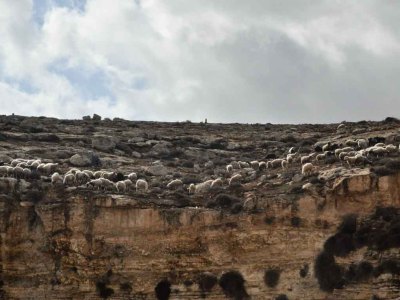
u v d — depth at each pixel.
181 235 54.50
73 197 55.88
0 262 54.31
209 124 101.19
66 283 54.06
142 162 76.62
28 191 56.88
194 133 92.50
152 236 54.66
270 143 86.31
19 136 80.56
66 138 82.69
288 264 52.81
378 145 65.62
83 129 89.25
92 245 54.53
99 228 54.81
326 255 52.41
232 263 53.69
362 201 54.06
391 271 50.38
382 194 54.12
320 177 57.31
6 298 53.75
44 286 54.03
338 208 53.97
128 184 61.28
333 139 81.12
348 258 52.03
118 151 80.00
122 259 54.25
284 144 85.75
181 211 55.00
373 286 50.44
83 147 79.88
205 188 61.16
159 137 87.50
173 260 54.12
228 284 53.09
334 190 54.34
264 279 52.75
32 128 85.44
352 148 68.81
